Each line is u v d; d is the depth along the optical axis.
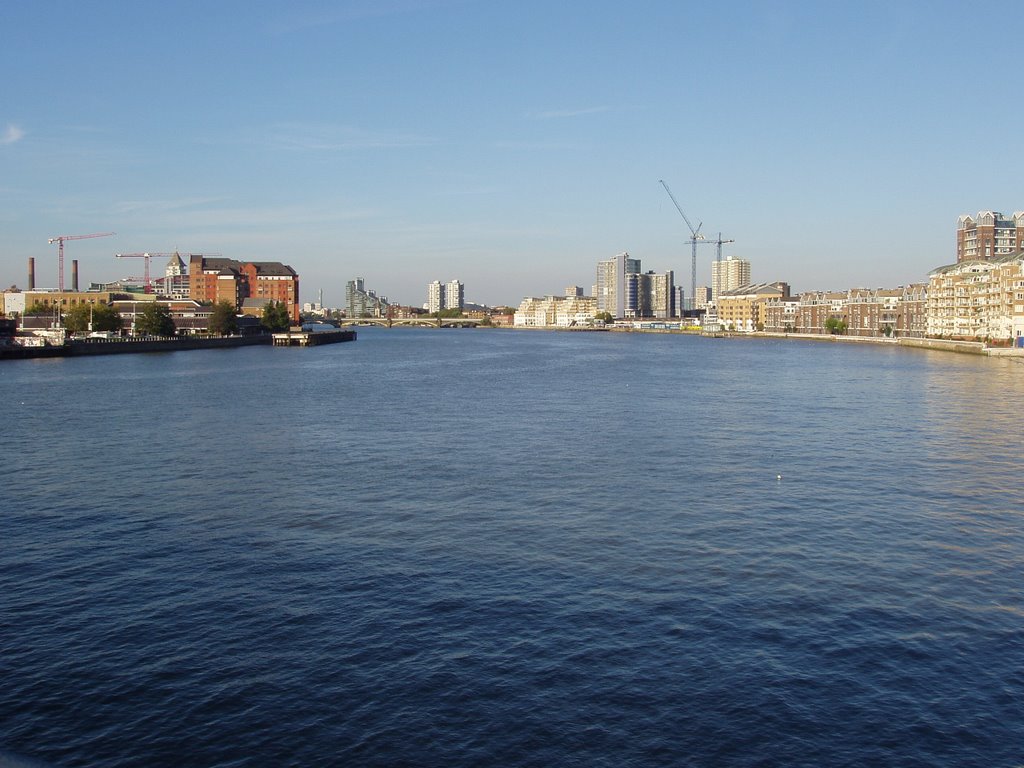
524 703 29.75
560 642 34.22
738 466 68.44
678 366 197.12
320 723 28.62
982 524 51.28
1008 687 30.88
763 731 28.16
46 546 46.56
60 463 69.62
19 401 114.12
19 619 36.62
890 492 59.47
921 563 43.75
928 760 26.75
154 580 41.19
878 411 105.44
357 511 53.69
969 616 36.94
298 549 45.75
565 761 26.62
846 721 28.70
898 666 32.38
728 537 48.06
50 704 29.80
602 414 102.25
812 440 81.81
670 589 39.84
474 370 183.25
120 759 26.80
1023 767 26.42
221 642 34.34
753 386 141.62
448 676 31.53
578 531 49.16
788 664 32.47
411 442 80.06
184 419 96.31
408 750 27.17
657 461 70.50
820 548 46.16
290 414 101.44
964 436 84.69
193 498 57.25
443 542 47.00
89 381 145.38
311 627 35.72
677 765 26.44
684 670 31.98
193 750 27.23
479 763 26.52
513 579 41.09
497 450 75.62
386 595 39.09
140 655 33.28
